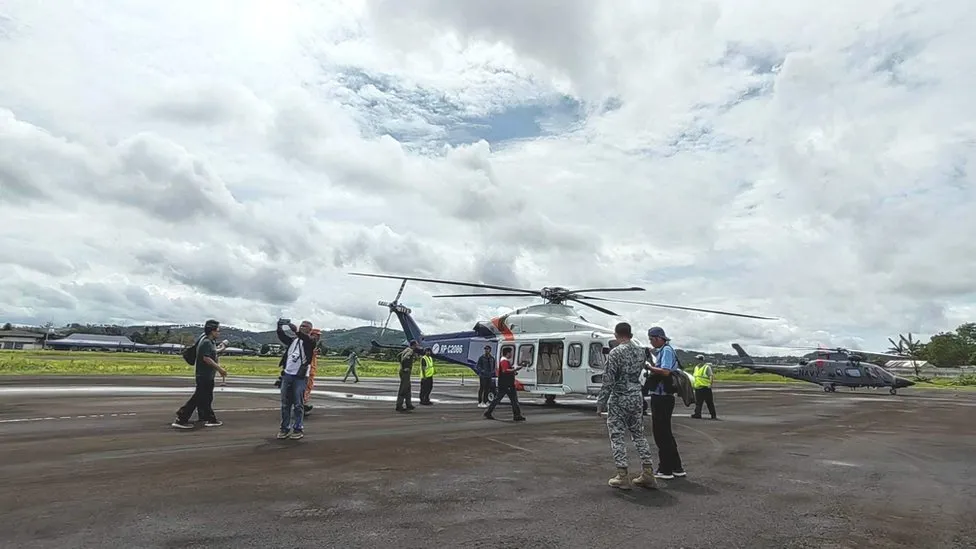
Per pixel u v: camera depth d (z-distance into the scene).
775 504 5.90
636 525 5.01
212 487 5.92
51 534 4.35
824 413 18.30
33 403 14.16
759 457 8.94
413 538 4.48
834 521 5.32
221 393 19.23
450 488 6.19
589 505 5.66
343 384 27.77
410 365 15.10
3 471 6.55
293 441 9.11
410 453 8.32
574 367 17.28
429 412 14.80
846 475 7.59
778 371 41.41
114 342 144.25
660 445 7.18
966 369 78.88
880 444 10.73
